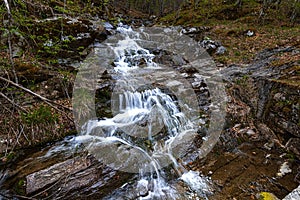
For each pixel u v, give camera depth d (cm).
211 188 333
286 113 412
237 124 473
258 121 474
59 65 531
